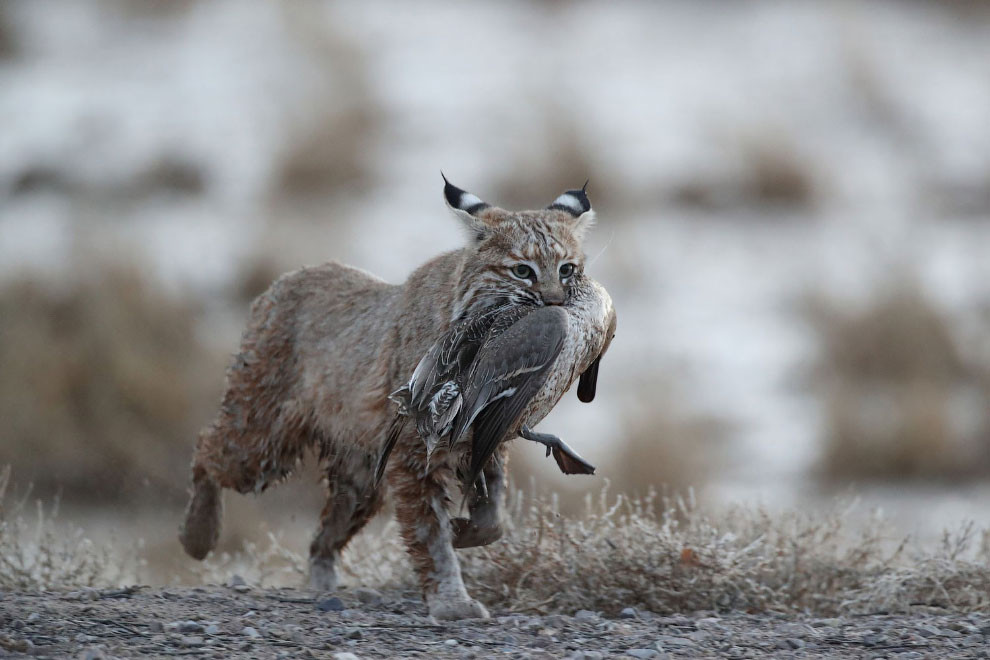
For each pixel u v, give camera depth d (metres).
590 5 106.19
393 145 80.06
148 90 88.12
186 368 52.94
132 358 51.34
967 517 42.69
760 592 25.77
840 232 71.88
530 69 90.38
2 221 71.25
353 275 27.41
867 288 59.59
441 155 78.88
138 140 80.56
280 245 65.44
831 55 93.00
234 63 91.50
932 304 57.09
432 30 99.06
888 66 91.25
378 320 25.52
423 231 70.06
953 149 82.06
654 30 100.88
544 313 21.28
